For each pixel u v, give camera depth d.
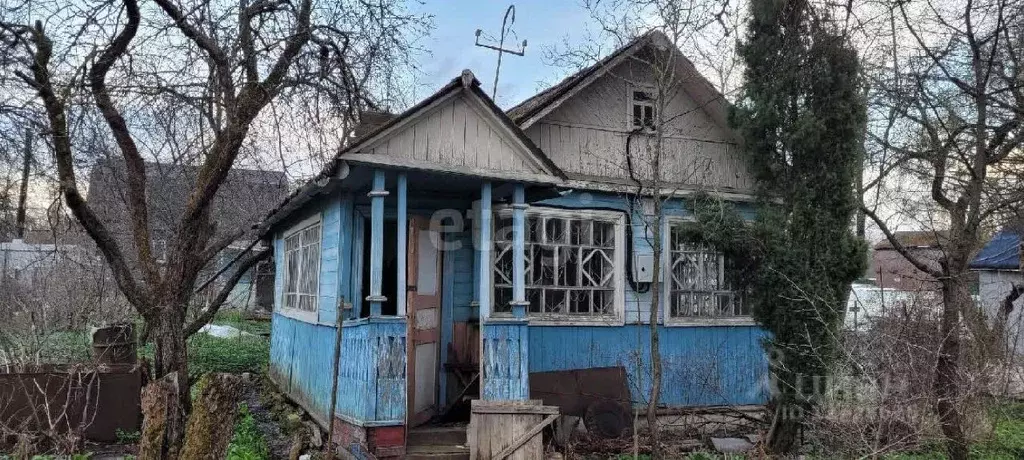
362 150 6.84
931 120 7.59
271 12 9.10
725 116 9.63
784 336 7.95
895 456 6.71
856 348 6.77
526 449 6.61
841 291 7.81
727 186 10.72
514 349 7.46
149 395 5.11
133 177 8.74
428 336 8.01
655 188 7.08
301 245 10.40
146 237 8.75
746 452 8.15
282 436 8.95
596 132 10.05
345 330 7.34
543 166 7.73
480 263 7.76
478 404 6.67
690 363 10.00
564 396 8.35
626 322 9.84
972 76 7.35
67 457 6.80
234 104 8.62
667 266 10.09
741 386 10.23
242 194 12.52
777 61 7.99
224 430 4.56
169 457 4.98
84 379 8.21
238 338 18.91
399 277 7.01
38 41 7.32
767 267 7.99
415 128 7.12
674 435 8.98
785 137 7.88
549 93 10.08
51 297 13.08
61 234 12.16
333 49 9.75
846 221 7.88
